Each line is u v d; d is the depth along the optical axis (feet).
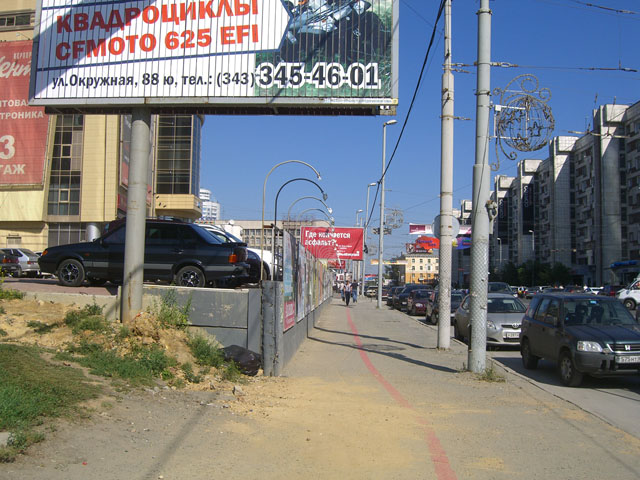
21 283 47.96
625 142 223.92
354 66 37.45
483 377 34.88
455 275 403.95
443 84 51.06
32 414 17.22
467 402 28.37
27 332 29.73
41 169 124.98
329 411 25.27
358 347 51.26
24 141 124.57
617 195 224.33
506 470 18.10
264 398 26.86
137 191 34.86
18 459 14.60
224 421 21.70
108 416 19.39
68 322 31.48
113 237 44.11
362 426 22.99
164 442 18.29
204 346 31.60
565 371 34.35
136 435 18.39
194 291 34.06
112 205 127.13
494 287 131.23
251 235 331.16
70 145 127.85
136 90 37.35
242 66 37.45
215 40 37.60
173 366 28.43
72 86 37.96
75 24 38.34
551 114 38.60
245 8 37.81
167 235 43.57
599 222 230.27
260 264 59.62
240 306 33.73
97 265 43.45
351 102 37.22
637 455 19.86
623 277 209.26
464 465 18.51
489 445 20.86
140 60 37.58
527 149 38.60
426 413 25.79
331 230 157.79
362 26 37.81
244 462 17.57
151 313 33.24
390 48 37.58
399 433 22.17
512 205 345.10
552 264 275.59
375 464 18.30
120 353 28.27
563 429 23.29
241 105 37.73
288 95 37.24
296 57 37.42
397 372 37.45
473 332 37.52
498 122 38.78
